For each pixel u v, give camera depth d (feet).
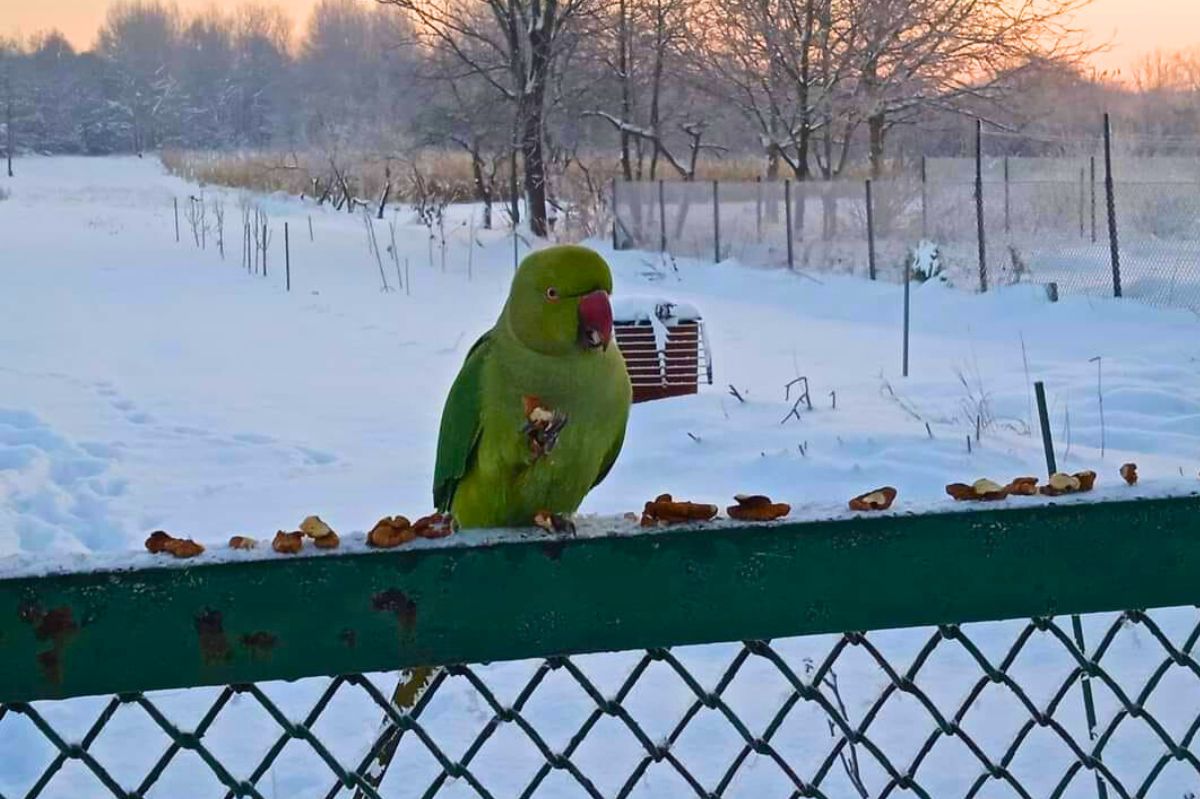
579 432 11.34
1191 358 39.14
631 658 15.21
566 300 10.84
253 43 357.61
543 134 95.30
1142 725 13.29
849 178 92.79
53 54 363.76
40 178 223.71
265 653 5.48
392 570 5.56
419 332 49.96
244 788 5.59
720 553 5.77
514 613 5.65
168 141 348.18
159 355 43.86
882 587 5.88
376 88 192.24
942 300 54.85
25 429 30.17
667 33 93.71
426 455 28.53
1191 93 125.39
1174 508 6.07
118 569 5.34
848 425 27.96
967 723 13.43
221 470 27.09
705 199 77.66
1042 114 95.61
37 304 58.34
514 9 92.27
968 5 86.48
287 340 47.65
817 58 88.58
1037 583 5.99
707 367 34.40
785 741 13.12
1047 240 61.00
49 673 5.31
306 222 113.19
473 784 5.86
